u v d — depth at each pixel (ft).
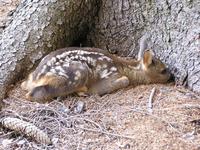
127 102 31.99
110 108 31.45
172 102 31.45
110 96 33.24
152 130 28.63
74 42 39.58
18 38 35.86
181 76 34.04
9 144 29.32
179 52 34.14
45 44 36.35
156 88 33.78
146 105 31.22
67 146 28.37
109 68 34.14
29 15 36.58
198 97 32.19
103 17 38.91
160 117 29.73
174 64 34.71
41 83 32.81
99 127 29.55
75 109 31.71
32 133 29.25
